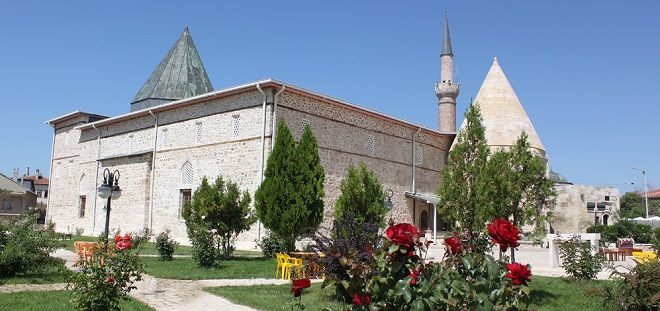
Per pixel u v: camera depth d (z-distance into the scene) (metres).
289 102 26.80
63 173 40.78
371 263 4.09
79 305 8.43
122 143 34.56
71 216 38.78
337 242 8.91
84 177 37.84
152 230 30.55
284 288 12.83
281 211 19.66
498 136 34.69
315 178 20.27
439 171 38.34
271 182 20.00
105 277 8.54
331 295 11.29
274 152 20.34
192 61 40.28
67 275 10.12
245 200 21.25
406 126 34.97
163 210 30.31
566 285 13.65
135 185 32.19
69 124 41.00
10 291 11.48
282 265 15.19
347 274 4.77
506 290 3.87
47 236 14.51
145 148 32.50
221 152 27.80
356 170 19.95
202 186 20.89
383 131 33.06
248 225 21.17
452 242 4.10
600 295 10.30
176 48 40.31
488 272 3.92
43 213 51.78
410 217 34.50
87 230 36.12
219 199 20.39
